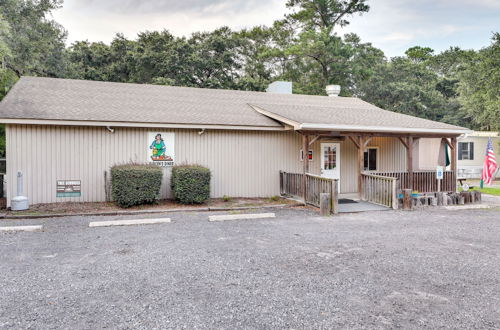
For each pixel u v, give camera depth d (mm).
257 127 11594
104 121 9906
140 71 28625
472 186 16188
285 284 4340
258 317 3455
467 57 27062
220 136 11680
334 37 26250
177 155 11164
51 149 9852
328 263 5184
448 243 6410
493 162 13156
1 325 3258
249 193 12062
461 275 4719
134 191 9469
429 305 3781
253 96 15234
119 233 6980
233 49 32719
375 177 11023
